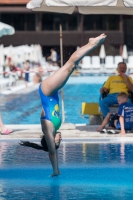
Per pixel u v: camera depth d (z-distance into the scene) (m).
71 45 63.12
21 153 12.35
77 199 8.30
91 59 48.25
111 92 15.01
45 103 9.67
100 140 13.77
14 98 28.83
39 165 11.02
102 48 50.28
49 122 9.67
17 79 37.81
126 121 14.18
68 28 63.06
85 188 9.04
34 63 47.78
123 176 9.92
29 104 26.11
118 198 8.34
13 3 61.81
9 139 13.93
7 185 9.32
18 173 10.28
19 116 21.80
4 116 21.86
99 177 9.87
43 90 9.65
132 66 47.72
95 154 12.02
